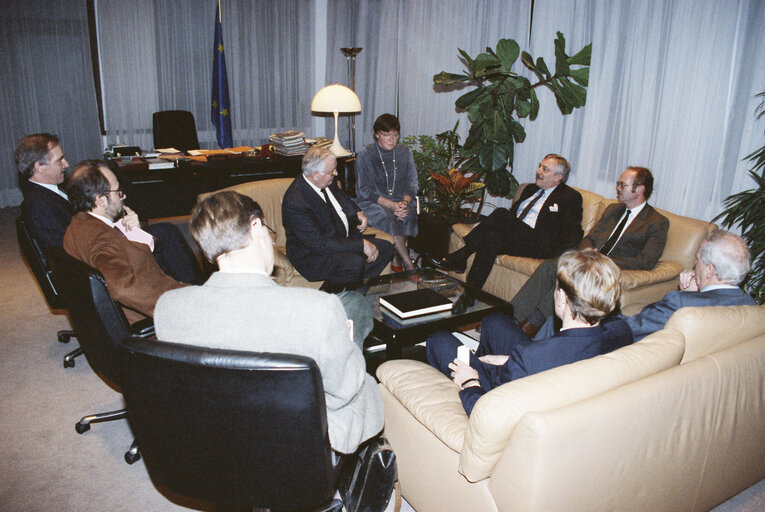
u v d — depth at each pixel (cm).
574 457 131
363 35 652
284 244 365
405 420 179
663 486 156
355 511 174
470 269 353
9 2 524
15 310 345
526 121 473
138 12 572
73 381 270
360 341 217
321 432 122
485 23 504
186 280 292
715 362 159
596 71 406
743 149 327
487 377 194
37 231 255
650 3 368
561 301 167
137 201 414
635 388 141
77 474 208
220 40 589
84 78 570
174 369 116
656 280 293
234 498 132
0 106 541
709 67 338
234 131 651
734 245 189
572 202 346
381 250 351
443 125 570
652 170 383
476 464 141
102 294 189
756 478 194
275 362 113
